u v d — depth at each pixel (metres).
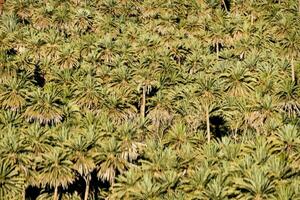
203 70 37.56
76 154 24.53
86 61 39.06
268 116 28.81
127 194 21.59
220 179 20.61
